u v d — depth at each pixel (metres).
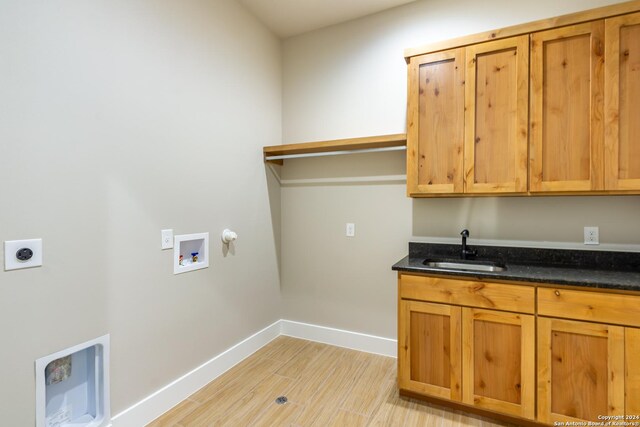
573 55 1.80
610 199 2.03
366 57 2.72
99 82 1.59
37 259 1.36
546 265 2.07
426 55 2.13
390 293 2.68
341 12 2.67
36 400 1.36
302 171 3.01
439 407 1.98
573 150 1.81
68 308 1.47
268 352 2.74
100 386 1.61
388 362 2.56
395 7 2.60
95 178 1.58
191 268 2.12
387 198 2.67
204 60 2.22
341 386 2.22
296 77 3.03
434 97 2.12
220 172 2.36
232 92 2.47
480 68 2.00
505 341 1.77
